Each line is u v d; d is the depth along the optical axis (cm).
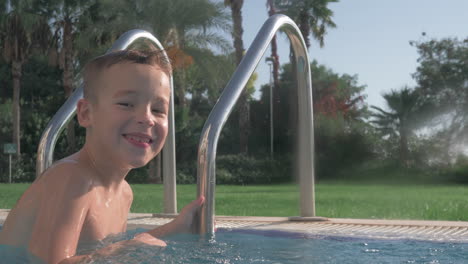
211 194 174
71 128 2236
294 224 294
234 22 2283
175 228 163
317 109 3425
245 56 210
